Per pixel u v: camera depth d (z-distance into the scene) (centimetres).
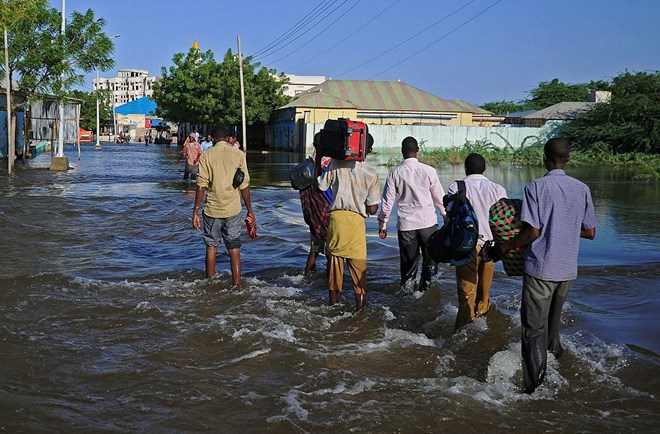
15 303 640
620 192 1870
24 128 2845
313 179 749
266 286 737
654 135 3541
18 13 2191
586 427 398
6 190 1695
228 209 733
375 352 527
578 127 3988
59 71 2347
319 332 578
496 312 639
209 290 716
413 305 678
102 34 2425
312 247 791
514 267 486
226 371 479
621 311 642
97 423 393
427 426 396
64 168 2539
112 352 513
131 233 1087
